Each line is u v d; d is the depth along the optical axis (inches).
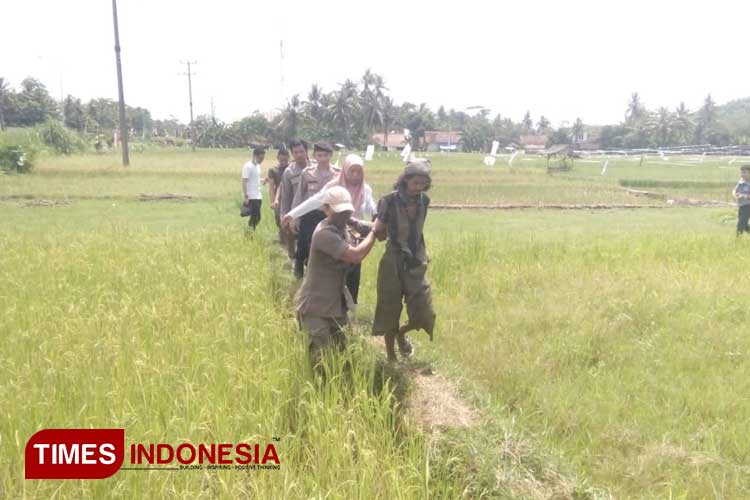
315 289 227.5
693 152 3408.0
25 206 813.9
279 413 184.7
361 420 181.2
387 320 234.2
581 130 4980.3
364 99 3937.0
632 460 188.7
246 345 231.1
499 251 435.5
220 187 1063.0
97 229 536.1
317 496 148.2
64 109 3939.5
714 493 170.9
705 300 322.7
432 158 2655.0
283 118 3713.1
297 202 333.7
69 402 182.9
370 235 225.6
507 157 3011.8
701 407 216.8
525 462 181.3
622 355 263.0
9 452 159.8
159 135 5113.2
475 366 253.9
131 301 277.0
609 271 386.6
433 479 173.0
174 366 203.2
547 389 231.5
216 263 366.3
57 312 259.6
